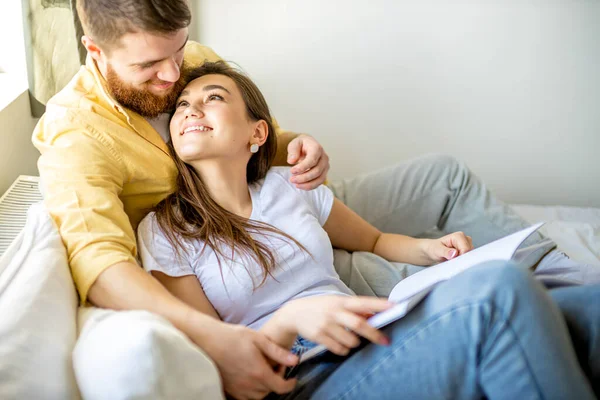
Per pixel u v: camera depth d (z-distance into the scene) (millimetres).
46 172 1050
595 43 2010
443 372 801
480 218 1479
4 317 764
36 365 738
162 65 1062
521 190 2166
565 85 2053
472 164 2137
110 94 1117
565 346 775
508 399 774
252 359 846
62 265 930
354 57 2008
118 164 1095
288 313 888
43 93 1550
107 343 739
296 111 2061
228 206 1171
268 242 1133
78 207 997
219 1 1931
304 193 1271
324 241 1188
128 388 696
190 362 759
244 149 1184
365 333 814
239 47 1979
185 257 1085
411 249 1313
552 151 2123
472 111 2078
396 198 1519
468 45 2006
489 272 787
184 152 1109
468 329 776
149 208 1168
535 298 766
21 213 1232
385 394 839
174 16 1001
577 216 1813
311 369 966
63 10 1522
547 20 1987
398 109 2072
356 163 2131
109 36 1015
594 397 784
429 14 1974
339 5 1954
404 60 2018
